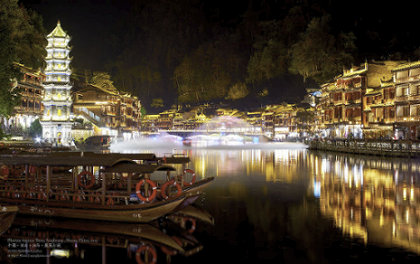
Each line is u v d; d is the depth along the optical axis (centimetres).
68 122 8550
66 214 2366
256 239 2006
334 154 8075
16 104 6600
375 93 9312
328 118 11588
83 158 2436
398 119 7938
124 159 2428
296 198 3030
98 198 2353
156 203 2217
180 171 4869
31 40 10900
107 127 12412
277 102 18900
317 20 16100
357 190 3338
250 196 3130
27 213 2431
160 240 2017
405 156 6372
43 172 3195
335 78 11381
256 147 12375
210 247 1903
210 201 2939
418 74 7538
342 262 1670
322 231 2114
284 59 19700
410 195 3086
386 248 1831
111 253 1853
